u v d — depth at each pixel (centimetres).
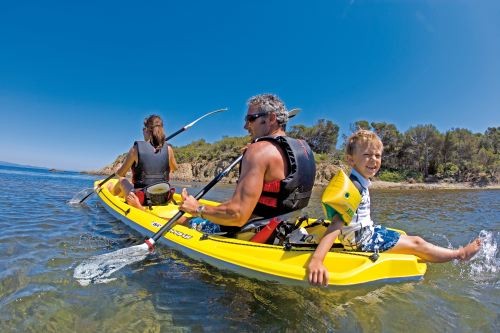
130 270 282
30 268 280
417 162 4678
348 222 249
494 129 7188
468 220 737
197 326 197
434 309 218
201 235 319
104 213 562
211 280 264
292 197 277
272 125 290
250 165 261
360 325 197
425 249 286
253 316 209
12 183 1295
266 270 253
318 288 237
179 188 1662
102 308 216
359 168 289
